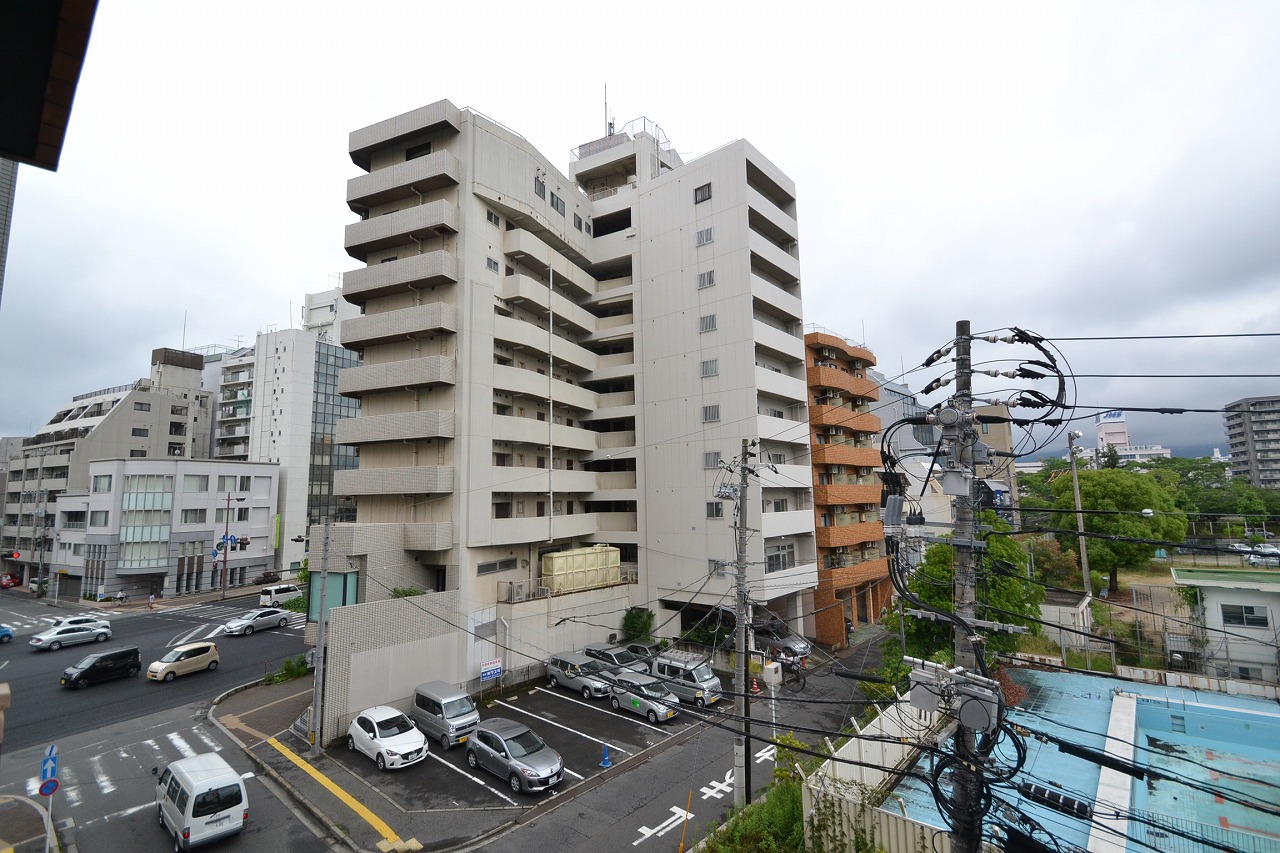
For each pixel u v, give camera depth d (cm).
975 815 845
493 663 2588
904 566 1109
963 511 948
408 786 1741
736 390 3152
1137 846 1319
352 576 2447
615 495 3512
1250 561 3931
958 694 859
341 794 1686
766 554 3147
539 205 3309
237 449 6519
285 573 5672
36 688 2614
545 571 3028
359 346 3067
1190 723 2050
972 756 855
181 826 1389
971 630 898
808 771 1427
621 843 1470
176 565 5062
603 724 2238
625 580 3391
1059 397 952
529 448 3234
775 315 3616
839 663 3064
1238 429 10119
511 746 1781
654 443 3406
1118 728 1928
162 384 6681
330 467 6456
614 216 3853
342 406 6656
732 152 3297
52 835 1438
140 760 1892
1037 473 6531
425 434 2688
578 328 3659
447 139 3014
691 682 2377
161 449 6178
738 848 1275
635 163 3981
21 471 6312
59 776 1789
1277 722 1944
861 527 3812
